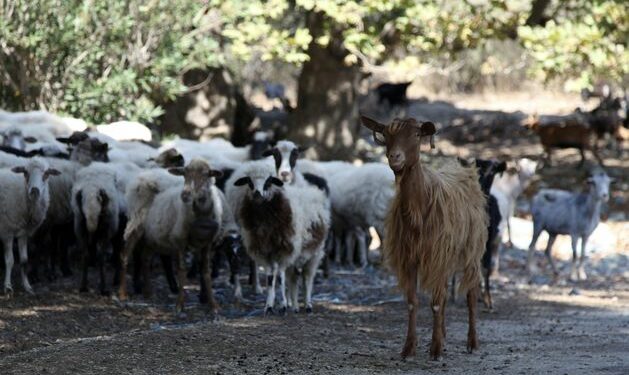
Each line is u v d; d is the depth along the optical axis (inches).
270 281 536.7
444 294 421.1
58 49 815.1
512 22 926.4
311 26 983.0
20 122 741.9
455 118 1641.2
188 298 593.0
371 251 835.4
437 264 412.8
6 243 554.9
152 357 408.5
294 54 864.3
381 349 448.5
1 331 474.6
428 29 909.2
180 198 539.8
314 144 1034.1
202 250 551.5
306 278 557.0
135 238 569.0
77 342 441.1
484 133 1549.0
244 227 529.0
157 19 853.8
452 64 1316.4
